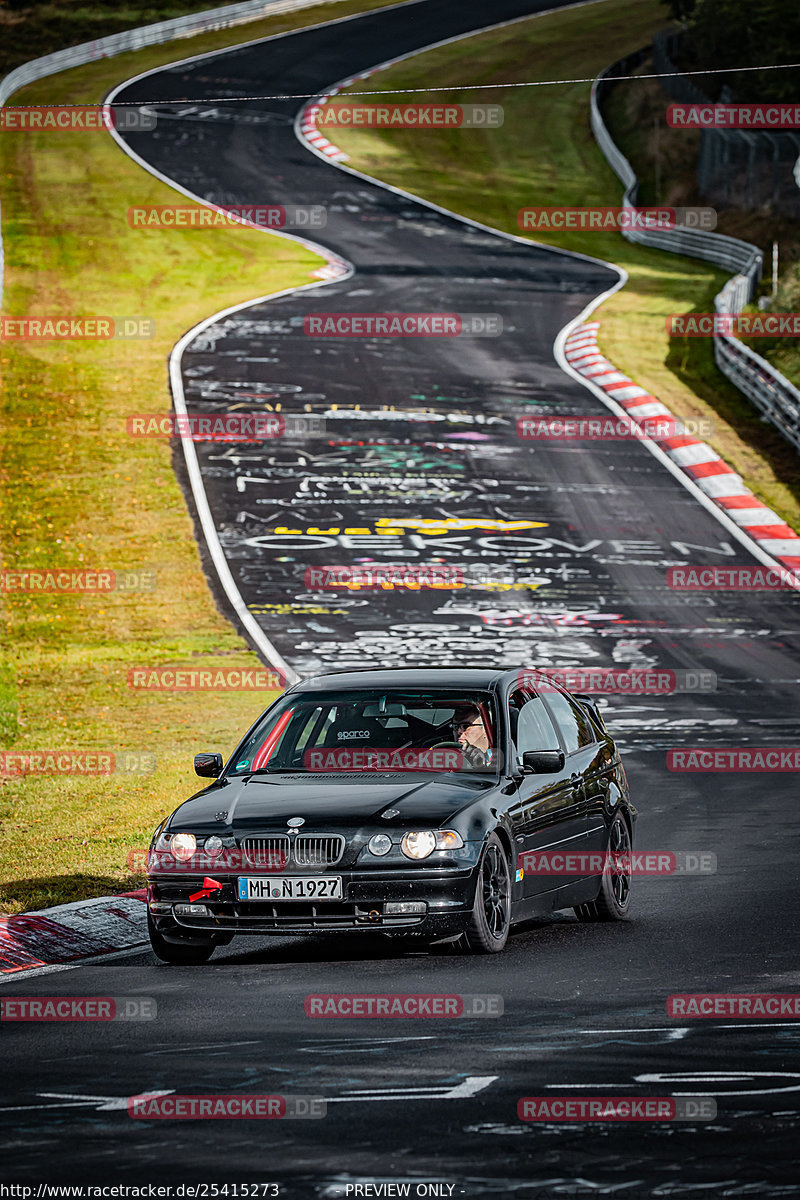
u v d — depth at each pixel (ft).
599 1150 60.54
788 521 393.09
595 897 121.60
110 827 156.66
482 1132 63.10
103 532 371.35
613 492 412.77
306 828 104.01
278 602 324.39
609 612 322.55
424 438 453.17
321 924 102.83
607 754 130.72
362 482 413.80
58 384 493.36
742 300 623.36
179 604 321.73
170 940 106.42
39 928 114.52
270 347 545.44
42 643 293.23
